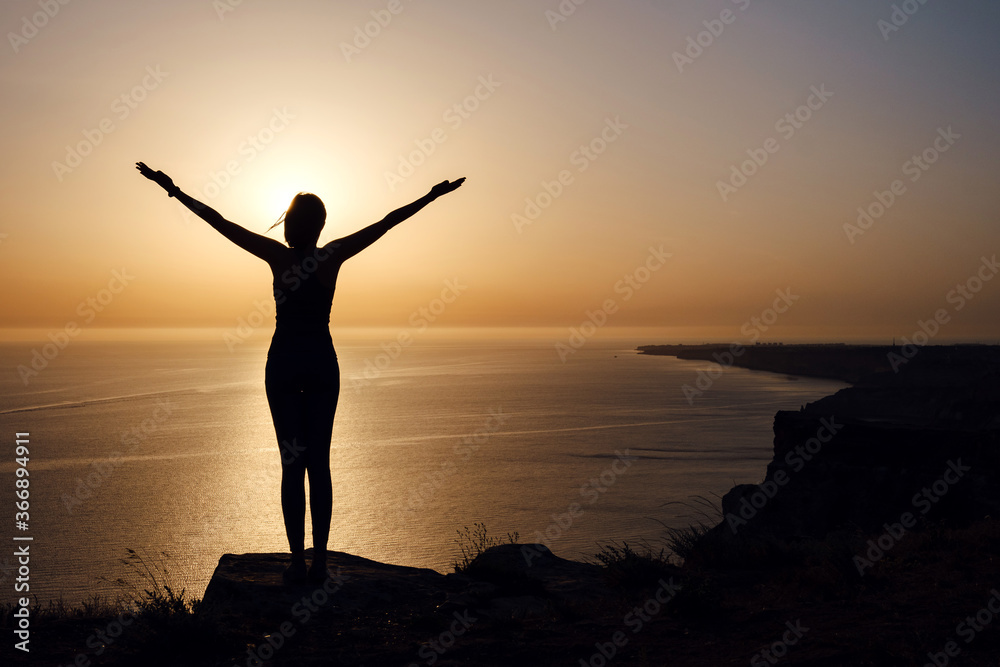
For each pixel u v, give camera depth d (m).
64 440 99.44
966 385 86.88
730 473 75.12
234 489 68.00
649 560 5.55
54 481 72.38
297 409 4.45
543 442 101.94
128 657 3.62
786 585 4.94
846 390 105.81
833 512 14.48
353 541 50.44
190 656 3.62
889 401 93.31
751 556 5.80
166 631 3.71
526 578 5.28
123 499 63.41
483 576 5.35
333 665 3.48
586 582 5.40
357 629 4.04
